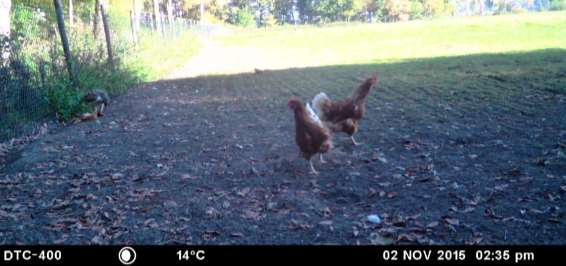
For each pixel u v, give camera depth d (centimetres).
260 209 218
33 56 445
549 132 309
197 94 560
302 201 224
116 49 664
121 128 393
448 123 349
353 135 332
